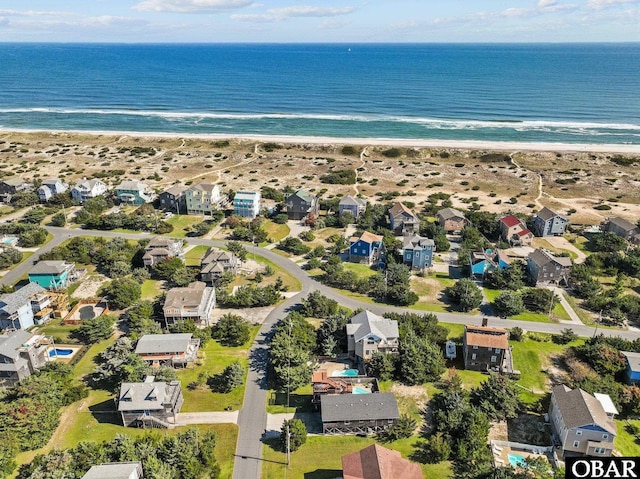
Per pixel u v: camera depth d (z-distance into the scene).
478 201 152.25
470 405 66.75
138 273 102.81
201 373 75.38
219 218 136.12
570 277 103.38
